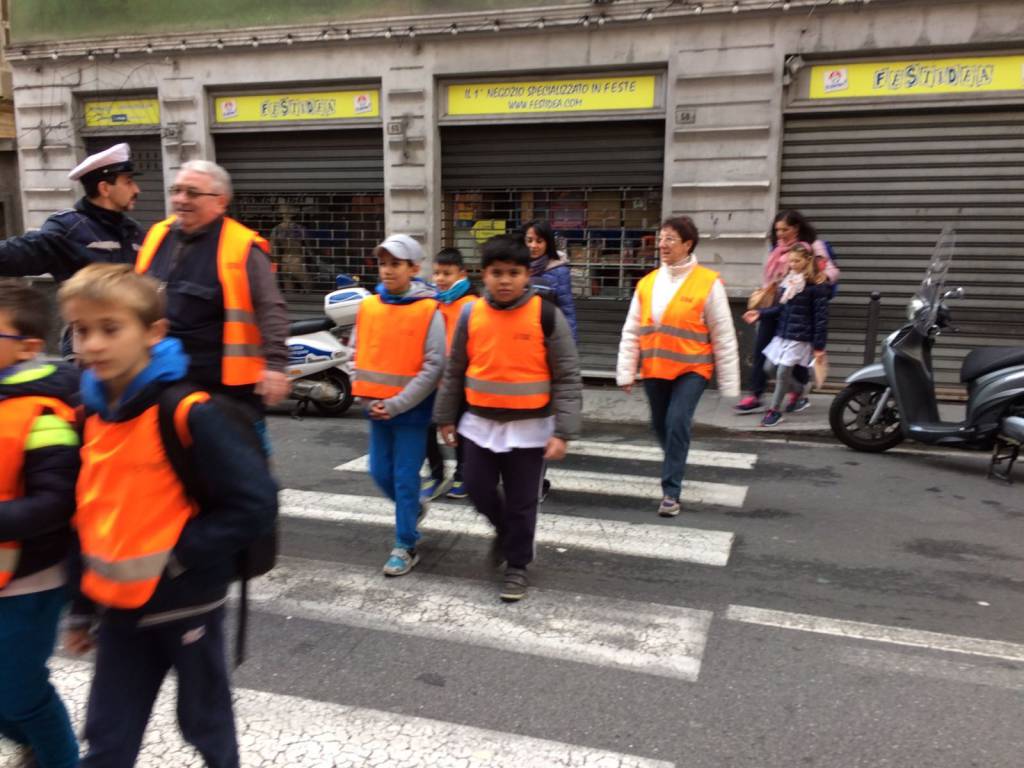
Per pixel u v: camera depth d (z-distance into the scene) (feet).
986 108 27.81
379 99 35.04
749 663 10.93
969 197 28.48
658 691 10.23
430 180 34.37
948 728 9.43
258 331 11.31
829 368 30.63
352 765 8.68
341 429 25.50
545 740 9.17
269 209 38.17
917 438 20.85
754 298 25.75
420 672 10.69
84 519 6.16
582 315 33.60
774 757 8.87
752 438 24.45
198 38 36.42
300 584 13.57
